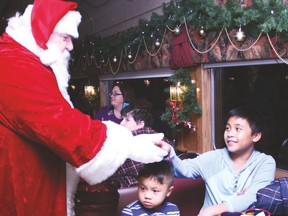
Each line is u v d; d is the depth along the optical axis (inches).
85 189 53.9
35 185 43.1
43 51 43.2
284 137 88.4
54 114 40.0
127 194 65.7
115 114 132.7
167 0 123.9
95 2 186.4
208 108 110.2
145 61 140.7
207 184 62.1
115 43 158.7
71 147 40.2
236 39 88.5
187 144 120.9
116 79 179.6
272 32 79.8
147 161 45.6
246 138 58.1
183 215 71.9
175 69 122.0
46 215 44.4
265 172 56.7
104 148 42.5
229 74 104.7
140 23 133.9
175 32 111.7
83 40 200.7
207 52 101.6
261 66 92.4
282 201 46.6
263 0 77.1
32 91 39.8
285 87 86.5
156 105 145.2
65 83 46.9
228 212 48.1
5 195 41.9
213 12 91.5
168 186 51.4
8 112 40.1
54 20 44.5
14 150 41.3
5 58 41.0
